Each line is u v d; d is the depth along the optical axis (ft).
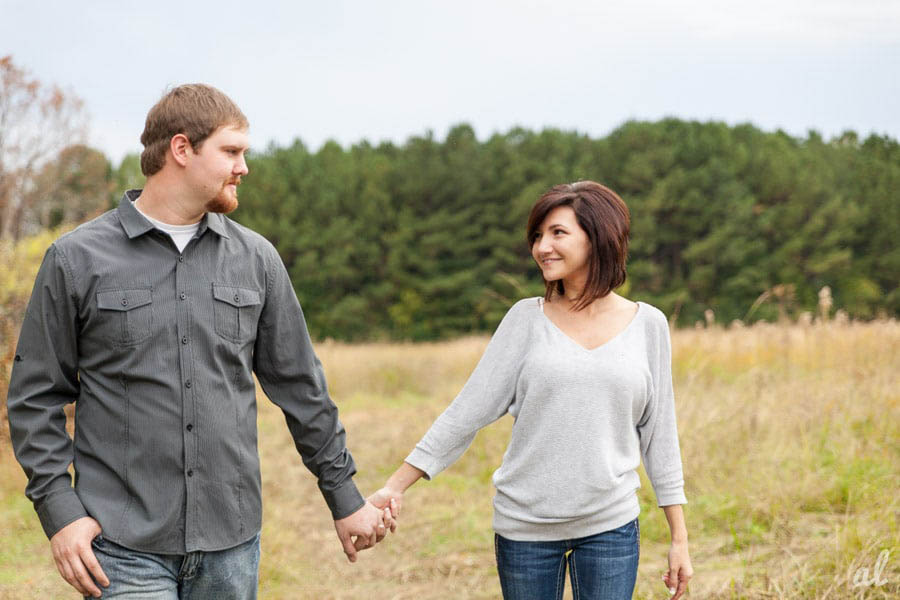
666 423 8.45
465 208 140.97
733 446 17.71
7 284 24.62
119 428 7.30
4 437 20.76
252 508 7.82
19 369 7.30
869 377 22.72
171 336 7.40
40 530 16.65
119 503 7.27
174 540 7.32
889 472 16.06
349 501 8.58
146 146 7.63
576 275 8.39
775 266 133.39
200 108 7.51
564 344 8.16
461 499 18.60
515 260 132.77
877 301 133.28
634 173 136.15
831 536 12.96
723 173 136.15
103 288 7.29
